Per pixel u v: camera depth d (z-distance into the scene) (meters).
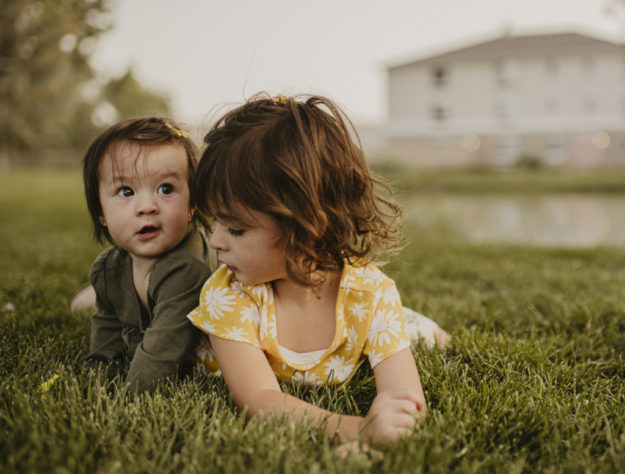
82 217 7.08
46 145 20.86
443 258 4.12
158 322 1.43
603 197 13.49
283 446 1.10
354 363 1.42
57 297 2.50
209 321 1.35
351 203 1.34
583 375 1.67
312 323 1.38
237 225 1.20
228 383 1.32
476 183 16.19
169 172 1.42
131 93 42.38
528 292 2.80
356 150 1.35
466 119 29.14
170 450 1.13
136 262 1.53
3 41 11.55
